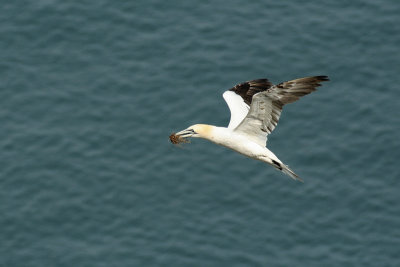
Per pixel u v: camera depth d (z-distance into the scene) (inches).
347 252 1792.6
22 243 1790.1
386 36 2239.2
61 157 1947.6
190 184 1898.4
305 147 1985.7
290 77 2129.7
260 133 1135.0
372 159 1964.8
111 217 1840.6
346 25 2256.4
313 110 2063.2
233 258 1761.8
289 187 1902.1
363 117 2050.9
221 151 1963.6
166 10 2284.7
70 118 2037.4
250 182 1905.8
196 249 1777.8
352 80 2139.5
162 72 2134.6
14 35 2220.7
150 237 1802.4
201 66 2144.4
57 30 2235.5
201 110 2041.1
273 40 2214.6
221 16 2272.4
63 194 1878.7
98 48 2201.0
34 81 2117.4
